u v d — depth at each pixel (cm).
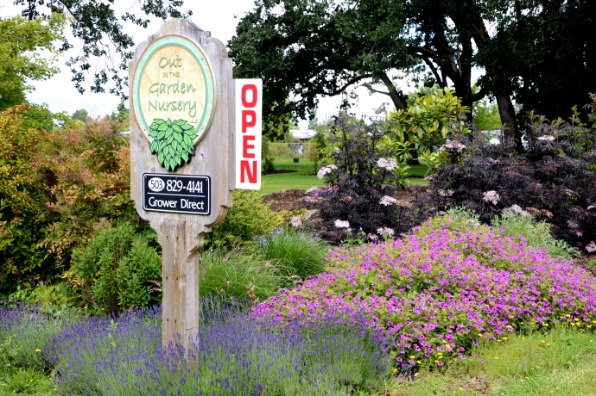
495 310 543
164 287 431
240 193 764
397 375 466
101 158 768
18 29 1248
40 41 1284
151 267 596
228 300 578
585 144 1118
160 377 381
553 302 578
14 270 696
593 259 931
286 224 878
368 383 425
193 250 420
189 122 414
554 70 2239
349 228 879
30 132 736
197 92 408
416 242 666
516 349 494
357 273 588
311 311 511
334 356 432
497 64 2177
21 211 707
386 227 902
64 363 450
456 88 2689
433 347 485
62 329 527
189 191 419
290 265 683
